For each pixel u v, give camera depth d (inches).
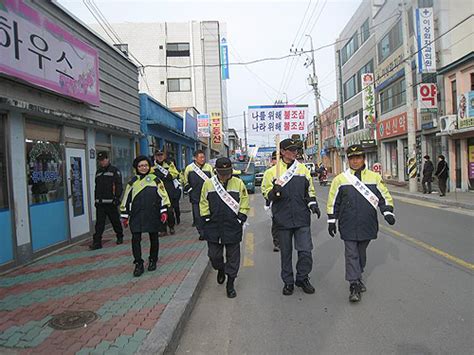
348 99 1389.0
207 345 149.7
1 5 231.0
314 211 200.2
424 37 709.3
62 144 316.5
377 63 1079.6
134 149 511.2
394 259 261.4
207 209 203.3
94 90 363.3
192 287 199.2
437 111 740.7
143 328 151.9
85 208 350.3
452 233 343.0
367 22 1157.1
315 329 159.5
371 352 139.0
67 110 323.6
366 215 187.0
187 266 242.1
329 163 1854.1
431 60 710.5
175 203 379.2
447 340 145.6
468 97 628.4
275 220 202.2
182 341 153.6
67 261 263.0
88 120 343.0
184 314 167.6
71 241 321.7
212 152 1451.8
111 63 431.5
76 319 161.8
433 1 745.6
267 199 207.2
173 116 757.9
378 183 191.2
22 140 260.1
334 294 199.5
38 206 279.6
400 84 938.7
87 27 366.9
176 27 1453.0
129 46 1435.8
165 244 312.8
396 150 1016.2
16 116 254.7
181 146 887.1
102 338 144.2
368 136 1185.4
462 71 666.8
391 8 962.7
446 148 716.7
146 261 257.0
